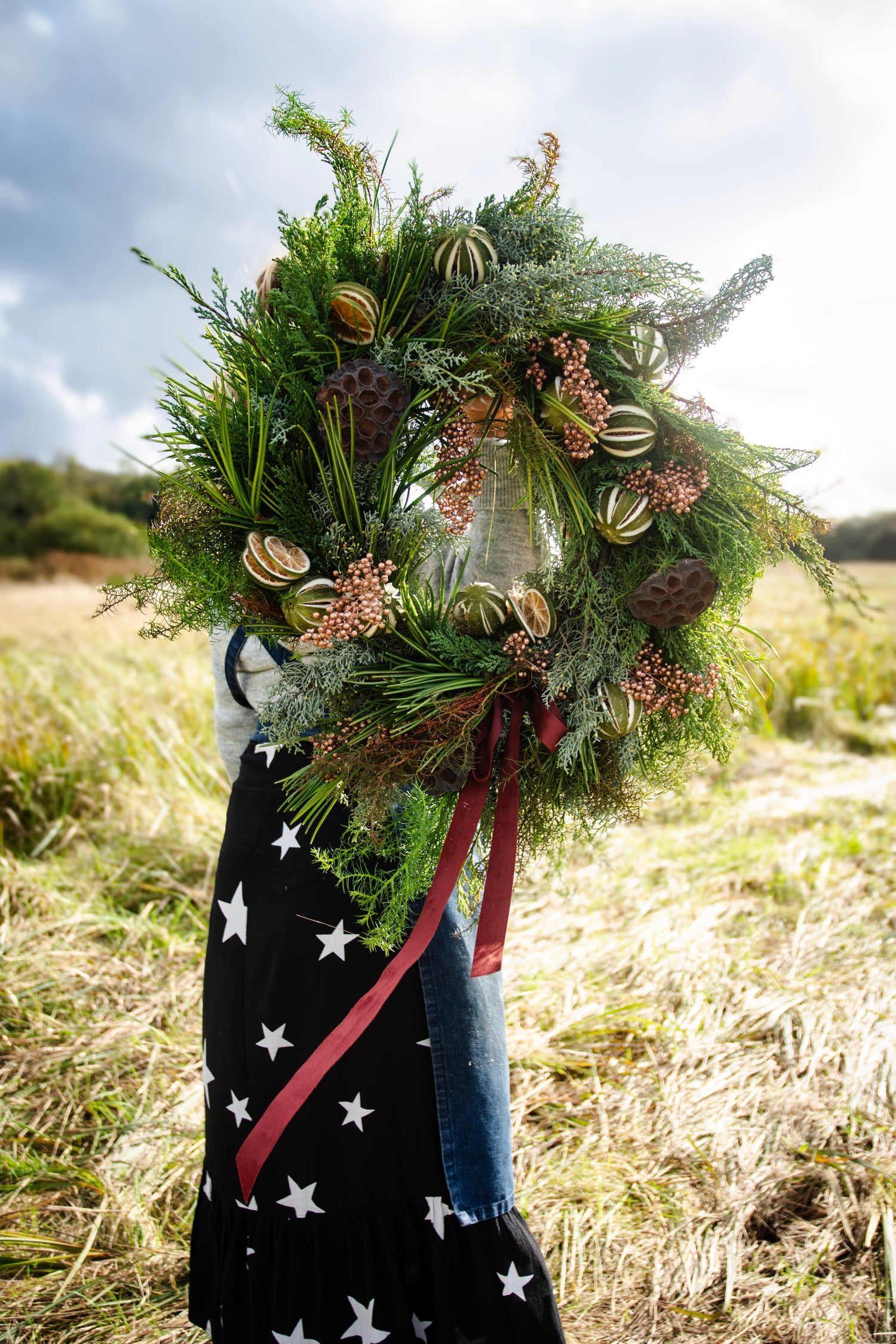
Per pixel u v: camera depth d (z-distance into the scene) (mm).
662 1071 2311
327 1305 1199
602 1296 1687
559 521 1230
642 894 3361
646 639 1294
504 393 1179
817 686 6188
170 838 3793
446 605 1280
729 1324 1618
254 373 1171
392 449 1148
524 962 2863
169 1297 1707
